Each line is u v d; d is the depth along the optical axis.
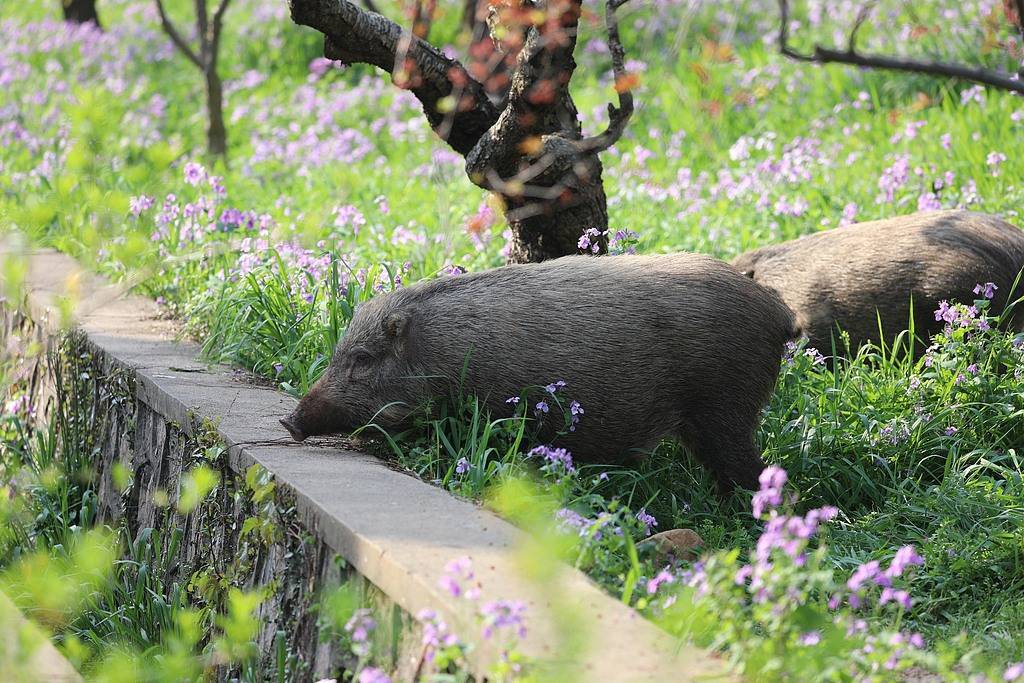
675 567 7.57
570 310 9.42
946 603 8.08
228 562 9.11
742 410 9.46
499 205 11.99
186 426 10.17
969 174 17.00
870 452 10.11
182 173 21.28
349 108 26.44
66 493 11.74
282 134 24.44
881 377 11.28
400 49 11.20
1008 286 11.92
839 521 9.34
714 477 9.63
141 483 11.08
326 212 11.45
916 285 12.07
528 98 11.11
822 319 12.45
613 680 5.44
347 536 7.21
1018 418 10.54
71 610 9.81
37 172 19.42
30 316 14.41
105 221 7.41
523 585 6.34
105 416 12.16
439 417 9.65
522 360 9.40
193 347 12.59
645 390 9.33
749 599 7.09
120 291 8.08
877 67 7.43
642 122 22.92
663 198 17.69
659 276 9.52
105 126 7.39
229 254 14.04
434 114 12.23
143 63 33.06
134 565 10.39
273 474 8.44
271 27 33.88
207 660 8.47
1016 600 7.89
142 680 7.66
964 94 19.59
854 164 18.56
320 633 7.29
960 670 6.50
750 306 9.47
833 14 26.11
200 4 23.83
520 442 9.53
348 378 9.70
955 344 10.83
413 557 6.69
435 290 9.85
